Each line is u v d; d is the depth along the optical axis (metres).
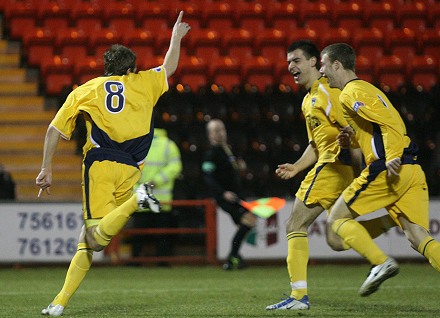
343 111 21.39
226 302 26.05
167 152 42.53
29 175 50.66
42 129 52.78
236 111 53.62
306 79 23.25
